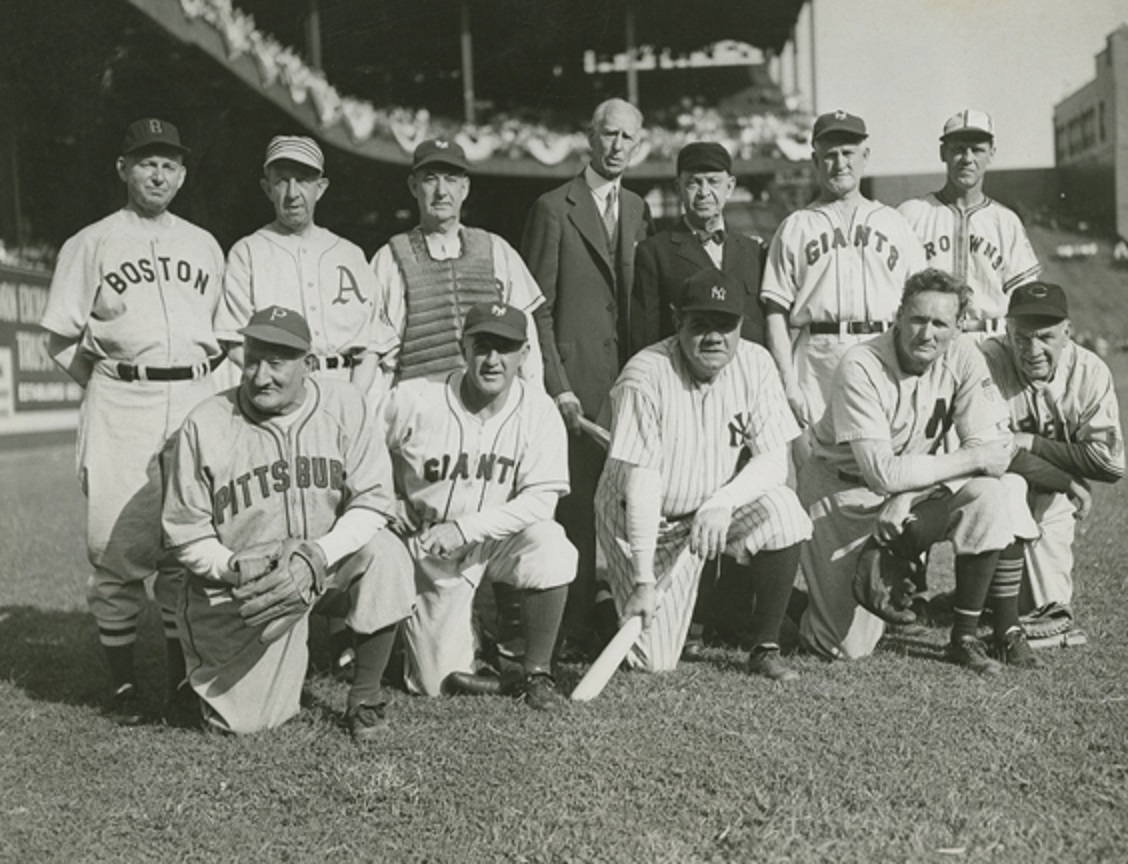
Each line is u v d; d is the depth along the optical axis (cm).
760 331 496
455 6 2486
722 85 2805
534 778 312
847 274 482
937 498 417
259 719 362
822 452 444
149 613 568
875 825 278
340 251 446
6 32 1772
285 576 339
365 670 357
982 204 531
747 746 329
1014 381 453
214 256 431
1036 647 429
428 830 286
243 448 356
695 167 470
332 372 436
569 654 455
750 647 452
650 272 475
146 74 1878
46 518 963
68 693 418
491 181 2722
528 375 452
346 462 365
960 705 362
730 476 420
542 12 2545
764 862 262
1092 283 2839
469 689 395
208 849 284
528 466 399
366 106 2403
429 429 396
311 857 277
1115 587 521
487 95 2744
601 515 432
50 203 2038
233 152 2083
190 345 414
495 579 405
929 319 407
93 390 409
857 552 430
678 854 266
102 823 299
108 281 404
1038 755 318
